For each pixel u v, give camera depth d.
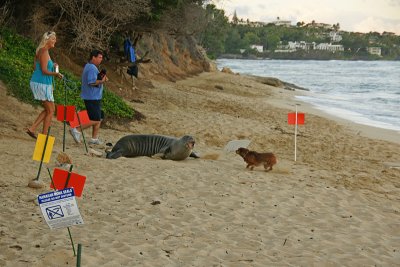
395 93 48.56
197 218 9.59
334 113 30.77
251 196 11.05
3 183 10.62
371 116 30.14
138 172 12.17
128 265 7.46
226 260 7.96
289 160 16.08
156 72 38.88
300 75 85.00
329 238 9.13
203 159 14.54
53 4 23.55
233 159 14.76
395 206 11.44
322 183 12.84
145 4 25.17
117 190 10.83
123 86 26.06
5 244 7.96
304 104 34.97
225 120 21.95
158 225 9.17
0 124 14.71
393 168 15.89
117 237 8.52
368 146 19.80
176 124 20.11
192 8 36.31
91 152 13.47
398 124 27.19
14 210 9.33
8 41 20.86
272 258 8.11
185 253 8.09
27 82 17.44
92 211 9.59
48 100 13.50
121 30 27.88
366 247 8.87
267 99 36.62
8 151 12.79
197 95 30.23
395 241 9.27
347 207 10.95
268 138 19.36
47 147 10.41
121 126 18.41
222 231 9.11
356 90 52.50
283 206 10.59
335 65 149.25
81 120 14.44
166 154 13.92
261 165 13.44
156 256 7.86
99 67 25.62
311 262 8.03
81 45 23.56
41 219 9.05
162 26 30.06
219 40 97.62
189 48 52.69
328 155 17.55
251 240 8.76
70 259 7.50
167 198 10.52
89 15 23.42
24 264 7.30
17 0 22.94
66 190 6.71
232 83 43.50
